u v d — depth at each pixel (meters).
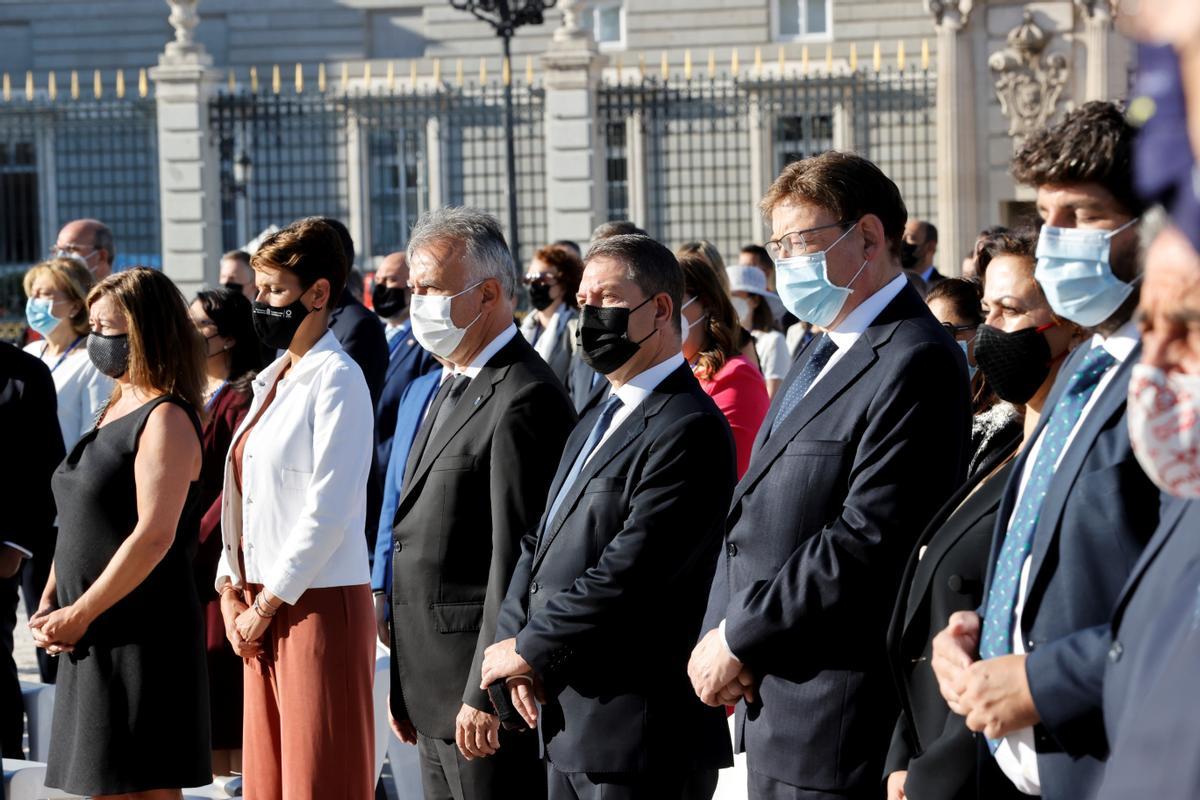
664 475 5.29
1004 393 4.35
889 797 4.35
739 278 11.75
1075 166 3.74
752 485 5.04
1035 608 3.74
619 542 5.23
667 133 28.27
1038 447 3.96
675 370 5.59
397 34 42.03
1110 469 3.64
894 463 4.71
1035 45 23.69
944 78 24.33
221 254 28.41
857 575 4.65
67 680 6.42
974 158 24.27
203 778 6.46
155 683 6.32
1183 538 3.12
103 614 6.31
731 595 5.05
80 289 9.89
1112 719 3.22
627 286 5.50
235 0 42.50
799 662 4.83
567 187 27.67
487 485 5.96
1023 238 4.33
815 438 4.91
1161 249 2.78
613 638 5.23
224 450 8.11
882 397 4.79
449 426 6.06
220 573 6.52
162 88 27.78
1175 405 2.83
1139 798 2.88
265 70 42.41
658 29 39.62
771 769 4.90
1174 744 2.84
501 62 40.84
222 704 8.09
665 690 5.29
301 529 6.01
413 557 6.04
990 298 4.36
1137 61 1.84
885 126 29.98
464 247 6.11
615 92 28.14
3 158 36.22
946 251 24.38
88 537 6.44
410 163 37.31
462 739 5.59
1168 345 2.83
